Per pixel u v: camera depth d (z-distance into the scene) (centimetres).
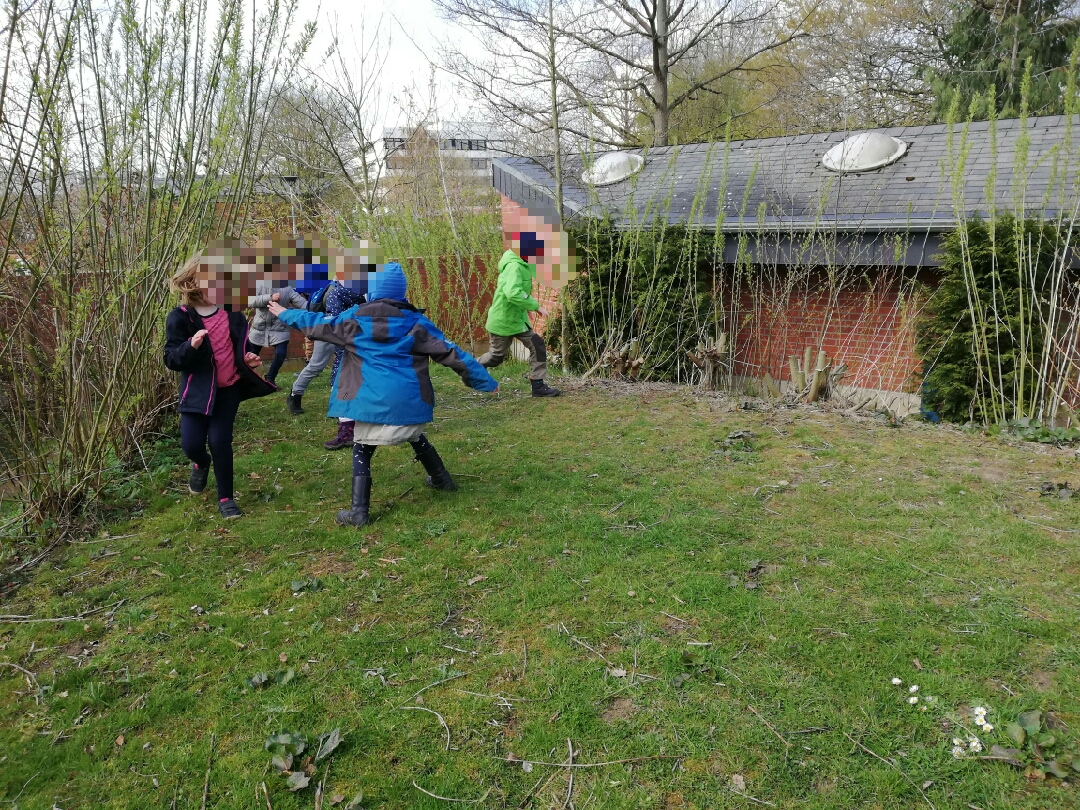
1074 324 594
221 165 539
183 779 248
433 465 471
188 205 493
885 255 762
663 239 819
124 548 419
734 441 557
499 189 1273
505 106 1310
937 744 250
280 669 300
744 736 256
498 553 391
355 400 415
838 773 241
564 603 341
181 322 429
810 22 2127
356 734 264
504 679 291
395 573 374
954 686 275
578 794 237
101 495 484
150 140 487
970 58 1844
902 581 349
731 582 350
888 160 920
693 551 385
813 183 946
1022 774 237
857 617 321
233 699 285
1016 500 439
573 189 1095
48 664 315
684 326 839
